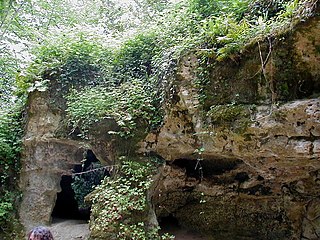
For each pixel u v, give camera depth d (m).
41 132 6.23
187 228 6.86
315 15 3.50
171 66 4.99
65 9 9.66
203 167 6.17
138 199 5.09
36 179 6.34
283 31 3.89
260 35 4.17
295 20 3.73
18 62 8.48
